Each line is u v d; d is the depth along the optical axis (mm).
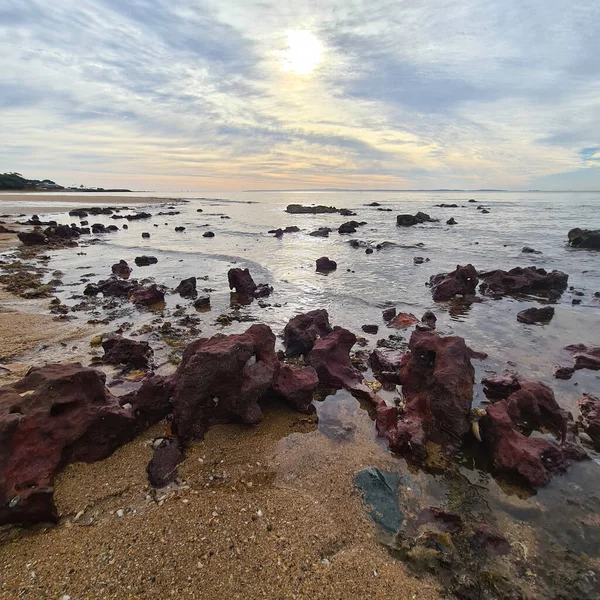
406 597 4355
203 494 5754
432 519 5379
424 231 39812
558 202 97062
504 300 15945
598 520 5410
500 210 67938
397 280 19250
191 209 78688
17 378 8656
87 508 5473
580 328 12547
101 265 23016
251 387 7301
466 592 4434
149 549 4824
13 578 4453
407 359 9016
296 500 5664
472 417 7496
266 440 7051
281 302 15602
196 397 6961
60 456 5984
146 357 9828
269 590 4359
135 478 6039
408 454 6691
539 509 5598
